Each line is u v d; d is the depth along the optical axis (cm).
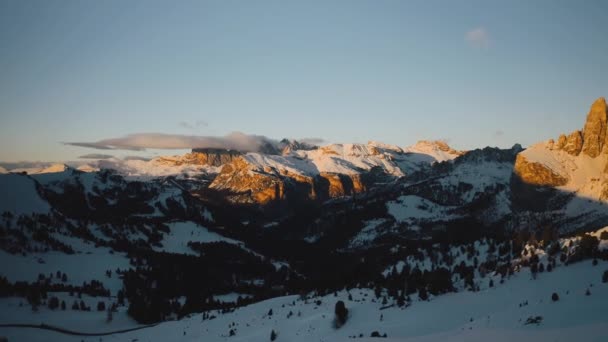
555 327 15262
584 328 14338
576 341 13462
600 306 16388
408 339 17112
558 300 18038
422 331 19075
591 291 18262
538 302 18500
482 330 16238
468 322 18675
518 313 17562
